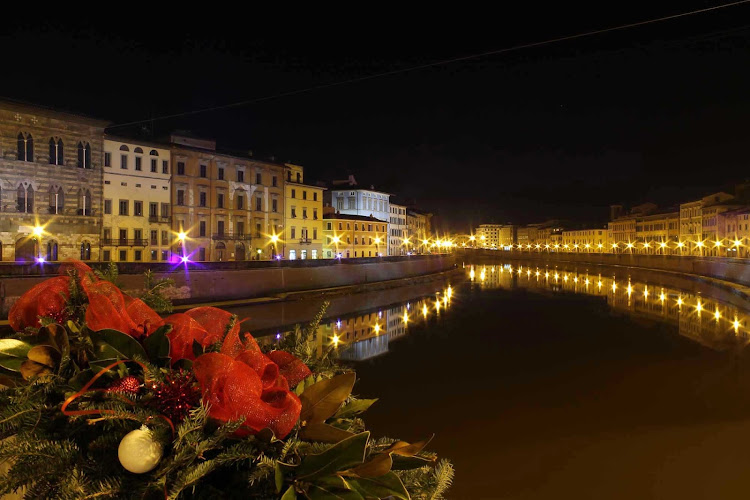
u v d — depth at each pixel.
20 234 39.00
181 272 33.81
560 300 44.59
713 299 43.75
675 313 35.38
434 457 1.90
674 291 51.41
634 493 8.70
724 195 91.19
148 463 1.30
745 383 16.66
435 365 19.66
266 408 1.40
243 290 39.00
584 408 13.98
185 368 1.61
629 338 25.86
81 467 1.37
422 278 63.72
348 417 1.86
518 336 26.53
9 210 38.56
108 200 45.25
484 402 14.59
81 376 1.50
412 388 16.17
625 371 18.69
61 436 1.50
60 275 2.02
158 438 1.33
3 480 1.33
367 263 55.62
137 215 47.38
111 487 1.29
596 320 32.50
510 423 12.61
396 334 27.20
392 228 98.81
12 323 1.93
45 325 1.61
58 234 41.16
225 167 55.72
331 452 1.35
